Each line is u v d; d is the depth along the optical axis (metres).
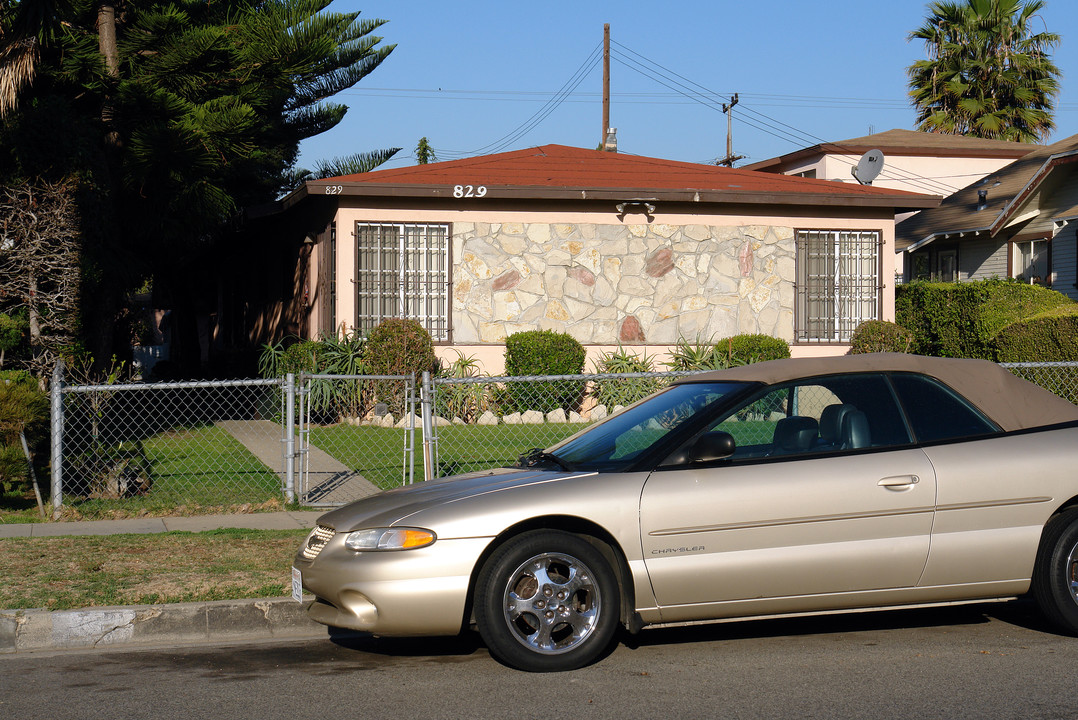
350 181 15.57
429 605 5.27
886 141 33.38
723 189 17.12
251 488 10.44
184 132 14.98
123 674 5.51
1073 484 5.77
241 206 24.00
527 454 6.47
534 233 16.66
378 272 16.16
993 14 39.62
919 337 22.11
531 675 5.36
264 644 6.16
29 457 9.22
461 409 15.29
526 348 15.65
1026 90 38.97
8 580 6.83
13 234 12.28
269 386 16.59
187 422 16.06
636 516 5.43
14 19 12.70
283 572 7.03
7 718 4.77
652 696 4.98
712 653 5.75
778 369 6.04
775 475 5.55
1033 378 16.55
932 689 5.03
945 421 5.87
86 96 16.23
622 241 17.00
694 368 16.39
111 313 14.28
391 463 11.87
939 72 39.97
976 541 5.66
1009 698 4.87
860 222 18.02
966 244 27.91
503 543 5.39
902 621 6.45
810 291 17.88
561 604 5.42
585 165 18.59
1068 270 24.27
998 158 33.03
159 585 6.70
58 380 9.30
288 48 16.50
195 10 18.17
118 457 10.65
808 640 6.00
